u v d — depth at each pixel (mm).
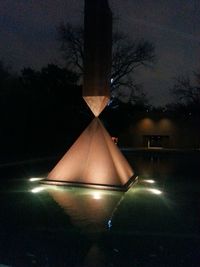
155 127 46781
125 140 47188
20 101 26375
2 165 19422
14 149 25797
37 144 28391
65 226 7473
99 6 12898
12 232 6996
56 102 30672
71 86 35562
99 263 5461
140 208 9359
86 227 7438
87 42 12969
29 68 36375
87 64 12977
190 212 8969
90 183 11758
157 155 32438
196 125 45969
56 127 30641
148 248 6180
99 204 9711
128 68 39688
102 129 13094
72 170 12242
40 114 28516
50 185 12148
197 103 51812
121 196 10930
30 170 17672
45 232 7020
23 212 8664
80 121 34125
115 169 11969
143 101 43062
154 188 12820
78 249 6059
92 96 12922
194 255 5863
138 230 7281
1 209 8953
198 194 11648
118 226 7555
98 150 12484
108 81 13258
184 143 46250
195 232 7195
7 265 5266
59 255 5754
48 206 9336
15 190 11672
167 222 7949
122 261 5562
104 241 6531
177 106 51812
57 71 36156
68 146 32188
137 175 15320
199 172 18125
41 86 35656
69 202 9859
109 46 13227
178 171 18578
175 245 6363
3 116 24781
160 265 5426
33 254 5773
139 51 39375
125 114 44062
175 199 10727
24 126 26812
